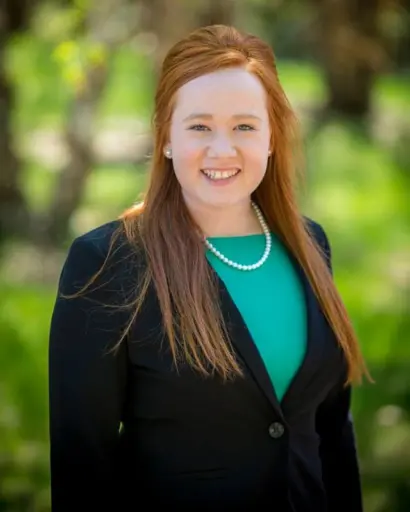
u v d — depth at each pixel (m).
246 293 2.46
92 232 2.42
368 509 4.22
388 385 5.76
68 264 2.37
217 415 2.31
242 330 2.33
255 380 2.31
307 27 11.51
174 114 2.36
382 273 8.50
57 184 8.69
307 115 14.61
